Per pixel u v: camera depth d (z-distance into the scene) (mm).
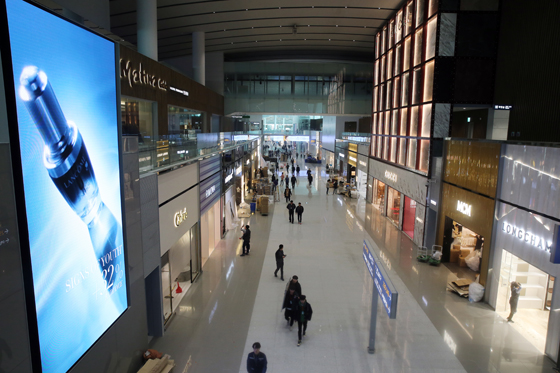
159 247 8477
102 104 5684
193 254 12047
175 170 9875
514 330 9055
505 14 14312
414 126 17047
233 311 9836
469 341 8523
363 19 22484
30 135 4109
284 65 32094
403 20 18969
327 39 28078
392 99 20656
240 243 15938
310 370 7410
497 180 10359
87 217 5332
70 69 4832
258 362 6410
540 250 8531
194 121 24531
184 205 10734
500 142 10289
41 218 4328
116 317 6273
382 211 22438
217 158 15406
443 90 14930
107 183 5902
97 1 13047
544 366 7625
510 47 13867
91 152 5406
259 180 29984
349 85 32531
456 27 14656
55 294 4629
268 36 27109
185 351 7957
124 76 12266
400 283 11836
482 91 14969
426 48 15773
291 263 13555
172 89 17875
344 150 35688
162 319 8508
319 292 11133
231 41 28359
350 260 13969
